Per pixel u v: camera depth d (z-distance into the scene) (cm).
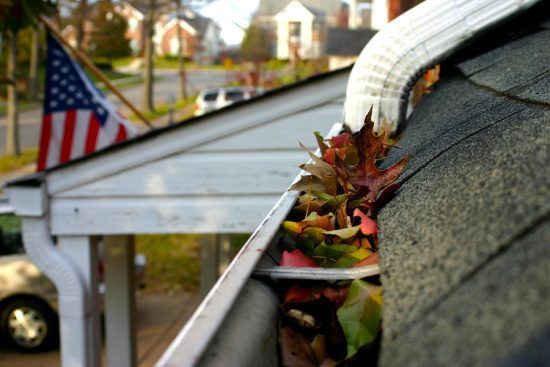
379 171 155
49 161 634
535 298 63
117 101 3734
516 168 98
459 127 170
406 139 222
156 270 1129
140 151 456
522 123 127
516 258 72
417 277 86
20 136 2511
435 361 64
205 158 458
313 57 1612
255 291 105
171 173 458
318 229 126
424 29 248
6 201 798
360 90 255
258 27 2081
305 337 104
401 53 250
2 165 1808
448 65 306
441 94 266
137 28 6694
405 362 68
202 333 84
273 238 129
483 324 65
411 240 103
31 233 468
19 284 759
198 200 460
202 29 6688
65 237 472
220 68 6203
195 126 452
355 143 157
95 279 486
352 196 151
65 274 470
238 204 460
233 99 2533
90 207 464
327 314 108
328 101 448
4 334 773
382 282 96
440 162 141
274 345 100
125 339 604
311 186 154
